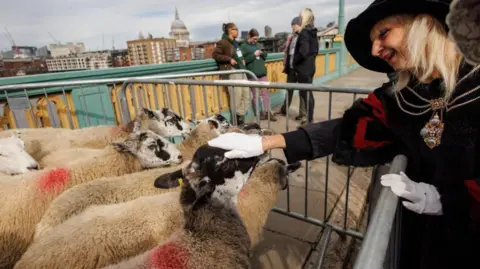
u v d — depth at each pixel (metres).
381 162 1.62
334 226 2.84
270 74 8.83
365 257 0.79
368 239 0.86
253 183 2.61
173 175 2.10
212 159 1.97
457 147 1.22
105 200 2.64
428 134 1.29
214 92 6.25
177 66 5.77
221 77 6.25
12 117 4.51
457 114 1.20
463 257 1.36
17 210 2.56
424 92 1.30
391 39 1.24
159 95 5.38
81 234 2.10
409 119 1.39
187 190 2.10
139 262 1.79
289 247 2.81
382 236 0.87
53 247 2.02
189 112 5.96
